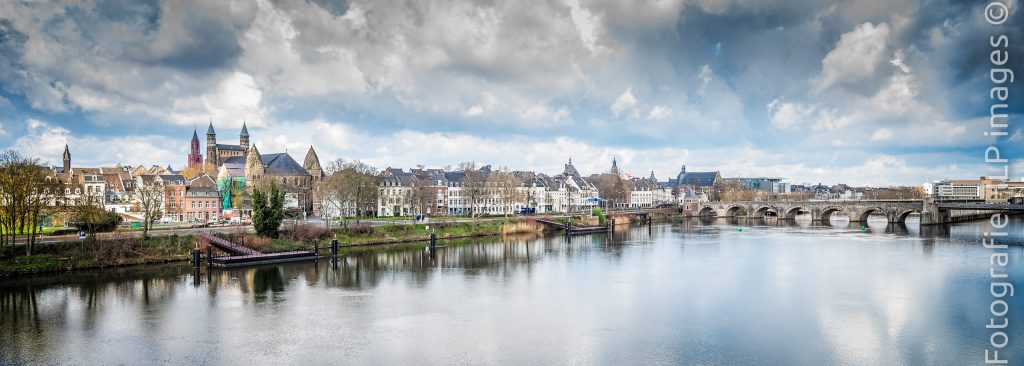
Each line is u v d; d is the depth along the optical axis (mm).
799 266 102812
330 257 114875
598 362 53031
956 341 58406
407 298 77500
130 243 102625
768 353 55250
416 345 57875
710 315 68500
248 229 127500
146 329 63062
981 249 124688
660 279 90938
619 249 131500
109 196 189625
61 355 55125
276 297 77750
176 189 174875
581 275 94938
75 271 93125
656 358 54031
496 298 77688
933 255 115312
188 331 62438
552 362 53094
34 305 72562
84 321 65812
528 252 125438
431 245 125375
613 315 68750
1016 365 52000
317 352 55906
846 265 103312
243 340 59438
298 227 129000
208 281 87938
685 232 180750
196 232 115500
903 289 81500
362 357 54531
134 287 83000
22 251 93625
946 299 75312
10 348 57000
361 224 145875
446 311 70688
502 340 59438
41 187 94500
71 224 121000
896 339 59188
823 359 53625
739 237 160250
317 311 70625
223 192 194125
